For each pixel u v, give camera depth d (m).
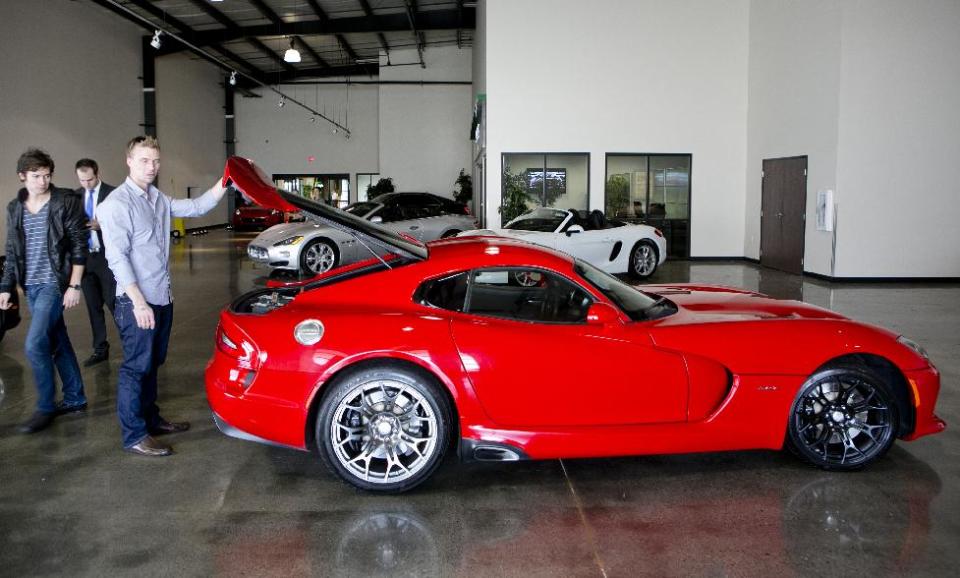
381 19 22.00
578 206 15.14
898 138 11.50
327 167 32.12
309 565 2.68
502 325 3.36
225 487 3.43
